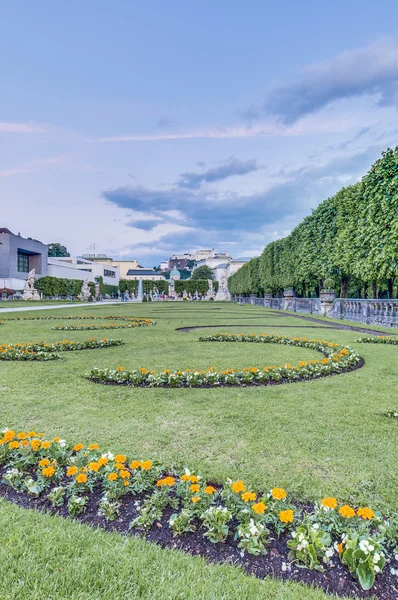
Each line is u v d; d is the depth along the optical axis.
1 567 1.55
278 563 1.63
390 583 1.52
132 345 7.89
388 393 4.14
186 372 4.89
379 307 12.86
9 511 2.00
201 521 1.91
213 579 1.51
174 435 3.00
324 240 19.22
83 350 7.22
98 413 3.54
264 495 1.99
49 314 18.20
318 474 2.36
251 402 3.85
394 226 11.95
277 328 11.68
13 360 6.21
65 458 2.49
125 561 1.61
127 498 2.13
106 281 68.25
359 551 1.55
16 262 46.88
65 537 1.77
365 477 2.32
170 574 1.53
